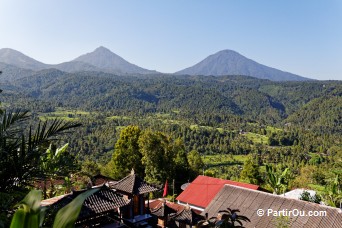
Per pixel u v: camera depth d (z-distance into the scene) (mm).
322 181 41469
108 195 13094
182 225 16438
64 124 4934
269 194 15289
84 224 11945
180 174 39625
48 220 4309
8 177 4234
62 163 5176
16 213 1717
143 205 15805
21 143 4371
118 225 12805
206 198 23109
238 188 16359
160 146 35594
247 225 13508
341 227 12328
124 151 36156
